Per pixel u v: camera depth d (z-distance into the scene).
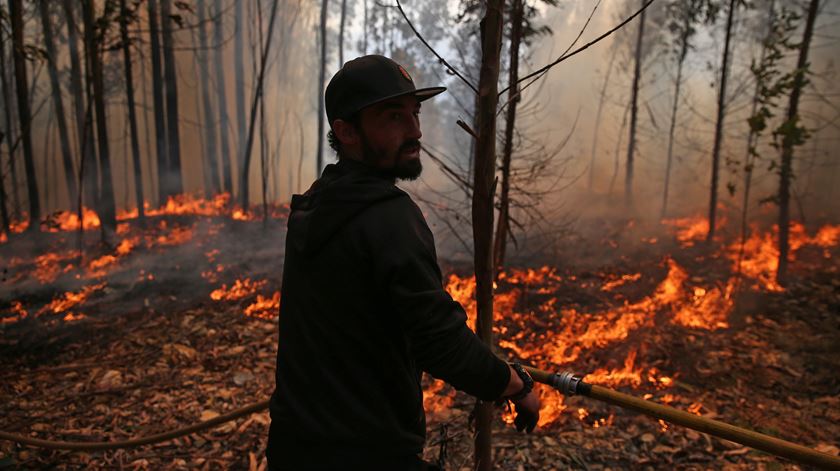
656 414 1.43
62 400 4.25
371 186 1.20
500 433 3.67
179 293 6.96
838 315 5.85
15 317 6.09
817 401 4.15
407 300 1.14
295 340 1.31
